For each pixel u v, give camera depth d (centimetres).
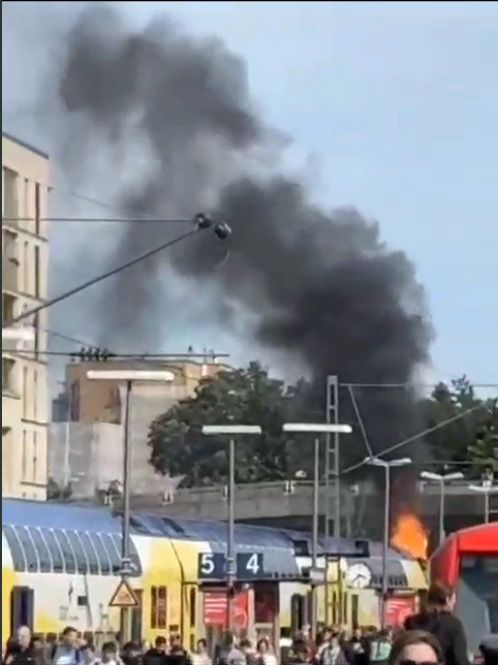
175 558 5109
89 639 4503
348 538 6400
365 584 5703
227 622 4941
